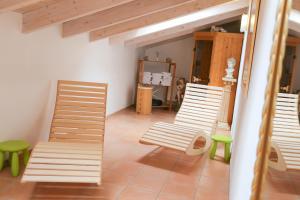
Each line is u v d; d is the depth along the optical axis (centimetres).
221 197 280
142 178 310
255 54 206
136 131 505
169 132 381
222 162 379
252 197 117
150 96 668
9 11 290
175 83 791
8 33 293
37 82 349
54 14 312
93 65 497
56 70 387
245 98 234
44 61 358
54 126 346
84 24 383
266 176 110
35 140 360
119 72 634
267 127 110
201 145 421
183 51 784
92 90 371
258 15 213
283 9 104
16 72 311
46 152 279
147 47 803
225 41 604
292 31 104
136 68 763
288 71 106
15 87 312
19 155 328
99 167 262
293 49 105
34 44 335
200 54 663
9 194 252
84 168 258
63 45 397
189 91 462
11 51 300
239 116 295
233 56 602
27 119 339
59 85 362
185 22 500
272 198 109
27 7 296
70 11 312
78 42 437
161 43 790
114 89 616
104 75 550
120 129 511
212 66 616
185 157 388
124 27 452
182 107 455
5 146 284
